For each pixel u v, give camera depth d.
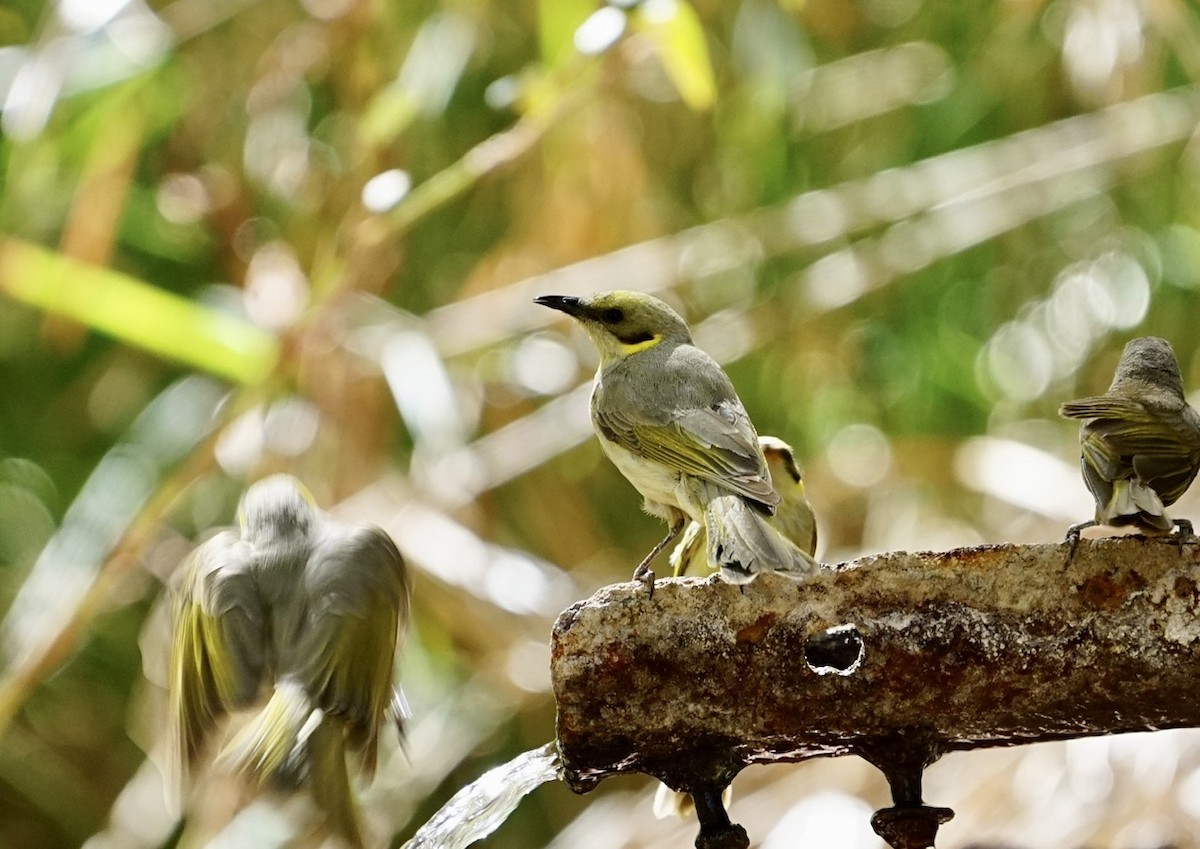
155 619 13.33
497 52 15.06
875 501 14.07
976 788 8.23
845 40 15.79
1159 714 5.61
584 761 5.96
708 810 5.96
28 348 15.89
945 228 14.67
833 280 14.67
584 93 12.26
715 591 5.66
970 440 13.43
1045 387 14.90
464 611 12.84
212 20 13.59
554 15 12.90
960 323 15.61
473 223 15.63
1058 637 5.53
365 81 13.79
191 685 6.03
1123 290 14.92
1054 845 7.57
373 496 12.79
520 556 12.79
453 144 15.19
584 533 15.17
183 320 11.94
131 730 14.50
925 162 14.67
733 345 14.66
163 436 13.38
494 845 14.98
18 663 11.91
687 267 14.53
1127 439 5.67
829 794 8.85
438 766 13.25
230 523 14.33
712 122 15.48
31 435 15.88
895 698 5.67
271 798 5.48
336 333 12.44
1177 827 7.46
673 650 5.68
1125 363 6.18
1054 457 13.27
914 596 5.59
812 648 5.64
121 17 11.70
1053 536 12.38
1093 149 14.03
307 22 14.05
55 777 15.31
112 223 12.96
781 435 15.67
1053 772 8.12
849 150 15.93
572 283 13.63
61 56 11.17
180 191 14.53
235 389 13.13
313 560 6.04
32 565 14.87
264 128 14.09
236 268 14.66
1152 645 5.46
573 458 15.27
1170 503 5.83
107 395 15.95
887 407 15.45
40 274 11.80
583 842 10.67
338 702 5.74
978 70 15.49
